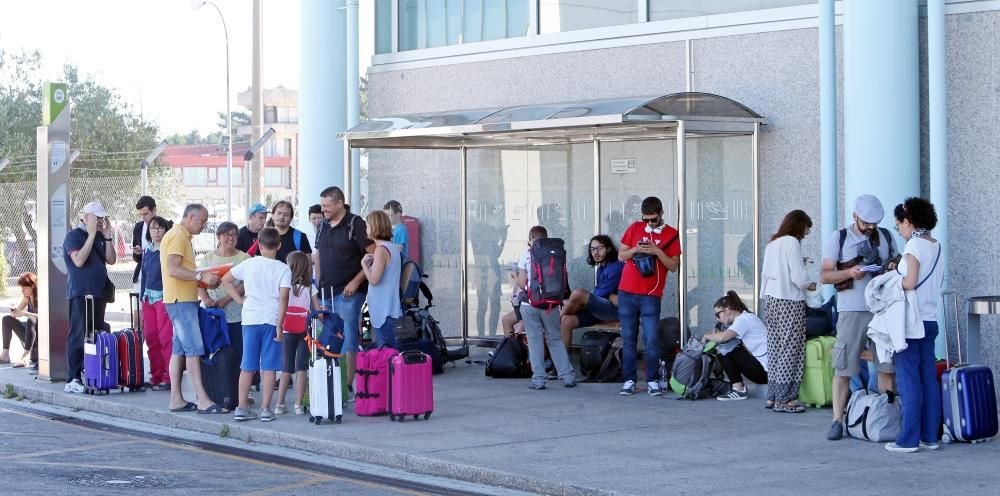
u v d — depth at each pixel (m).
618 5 14.25
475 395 12.09
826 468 8.41
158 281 12.45
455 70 15.80
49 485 8.34
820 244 12.43
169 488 8.26
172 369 11.31
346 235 11.55
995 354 11.18
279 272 10.66
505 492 8.19
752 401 11.50
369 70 16.81
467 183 15.84
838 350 9.44
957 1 11.37
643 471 8.35
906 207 8.84
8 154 35.94
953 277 11.44
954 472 8.23
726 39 13.16
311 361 10.52
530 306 12.45
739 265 13.21
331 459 9.45
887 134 11.31
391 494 8.11
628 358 12.05
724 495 7.59
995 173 11.20
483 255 15.73
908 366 8.90
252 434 10.28
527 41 15.02
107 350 12.39
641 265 11.81
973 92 11.30
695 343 11.78
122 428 11.05
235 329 11.43
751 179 13.02
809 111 12.54
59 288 13.48
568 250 14.94
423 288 14.40
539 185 15.16
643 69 13.89
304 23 16.27
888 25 11.30
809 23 12.50
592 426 10.23
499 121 12.94
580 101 13.30
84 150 37.62
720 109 12.37
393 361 10.55
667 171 13.89
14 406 12.55
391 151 16.75
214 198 58.50
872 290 8.87
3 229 30.48
